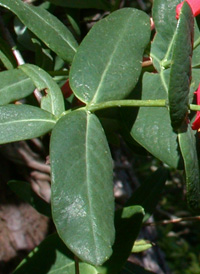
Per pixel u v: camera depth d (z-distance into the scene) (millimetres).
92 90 167
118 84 168
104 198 151
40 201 219
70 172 150
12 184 217
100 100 167
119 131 217
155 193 214
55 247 186
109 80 168
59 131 154
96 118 160
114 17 174
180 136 158
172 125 154
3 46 197
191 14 151
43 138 222
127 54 172
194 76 190
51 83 174
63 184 148
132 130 175
